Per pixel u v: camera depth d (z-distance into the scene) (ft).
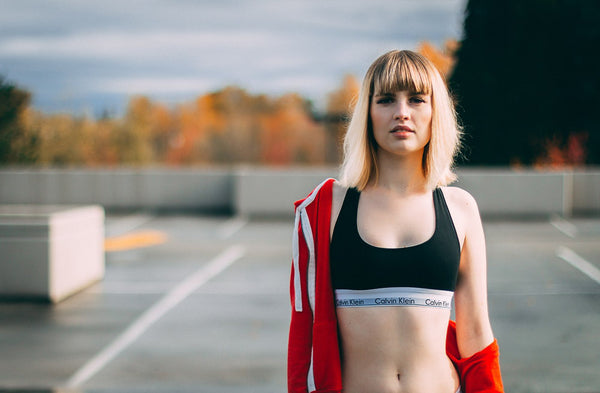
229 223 61.72
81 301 29.32
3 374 19.25
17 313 26.96
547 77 99.71
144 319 26.12
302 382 6.64
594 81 98.89
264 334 23.75
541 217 63.41
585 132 100.42
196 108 270.67
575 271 36.76
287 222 62.18
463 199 6.81
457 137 7.06
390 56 6.64
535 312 27.02
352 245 6.42
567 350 21.57
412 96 6.54
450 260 6.42
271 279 34.81
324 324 6.47
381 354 6.33
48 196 69.97
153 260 41.39
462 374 6.70
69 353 21.45
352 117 6.82
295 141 271.90
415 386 6.27
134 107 224.53
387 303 6.33
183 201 70.49
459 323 6.79
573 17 97.96
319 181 65.00
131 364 20.21
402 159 6.64
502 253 43.45
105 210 70.38
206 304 28.84
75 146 165.58
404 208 6.55
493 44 101.50
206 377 18.84
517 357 20.83
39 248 28.55
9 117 73.67
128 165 206.18
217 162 270.05
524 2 97.71
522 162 100.83
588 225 58.49
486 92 100.63
